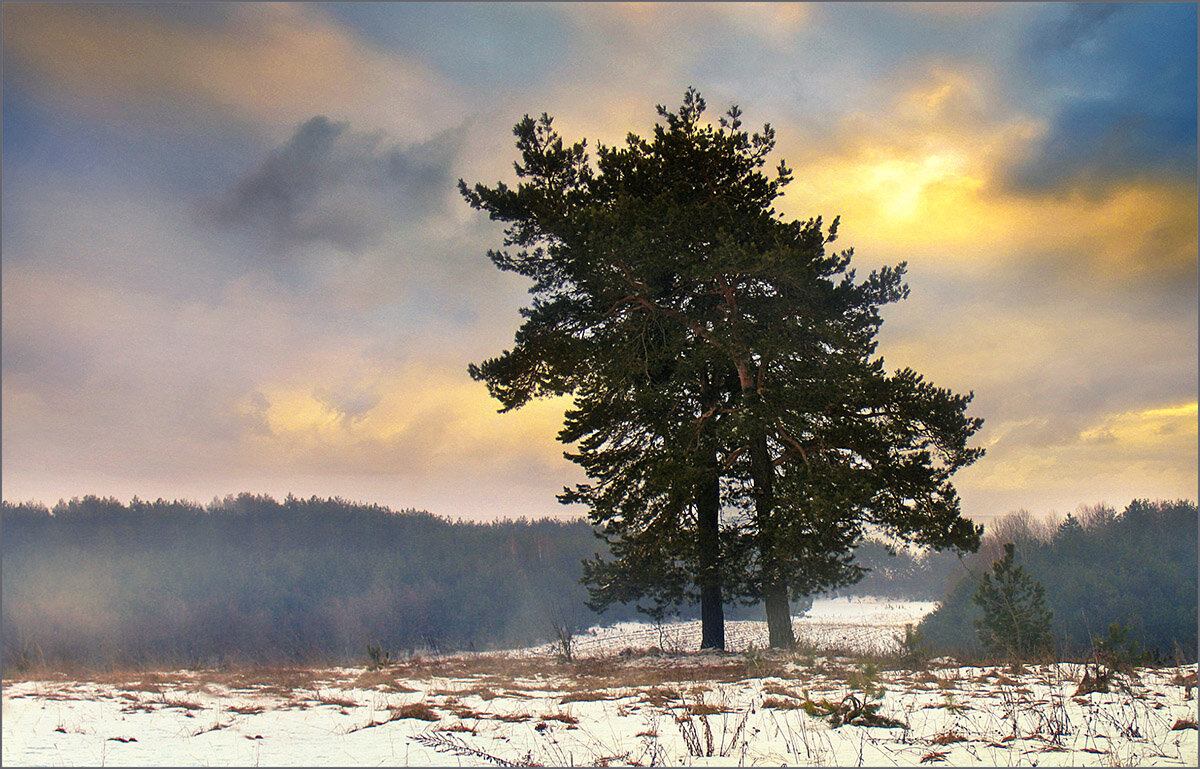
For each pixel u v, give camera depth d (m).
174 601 84.69
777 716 7.81
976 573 28.44
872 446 18.67
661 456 19.73
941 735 6.44
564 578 102.94
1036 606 15.03
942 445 19.34
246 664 18.28
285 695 9.93
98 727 7.27
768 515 18.69
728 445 19.52
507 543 120.62
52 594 78.94
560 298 20.47
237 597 91.38
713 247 18.78
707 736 6.12
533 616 77.56
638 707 8.79
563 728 7.40
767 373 19.56
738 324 19.14
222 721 7.80
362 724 7.60
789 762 5.68
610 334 20.44
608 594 23.17
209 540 114.00
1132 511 43.66
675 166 21.11
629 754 6.10
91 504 113.62
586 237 18.52
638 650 19.95
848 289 20.34
